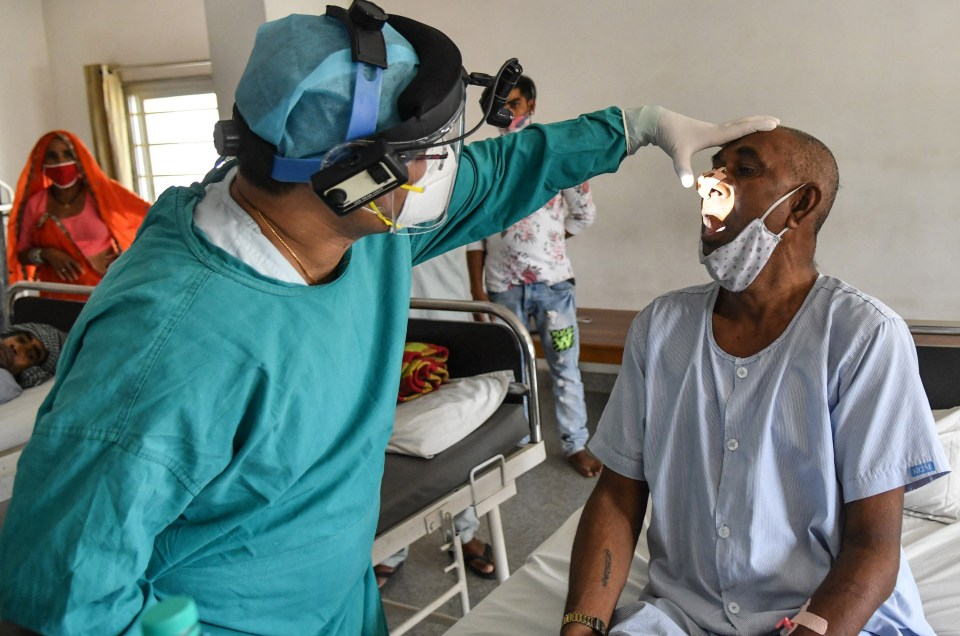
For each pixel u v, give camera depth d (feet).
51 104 20.61
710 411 4.22
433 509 6.17
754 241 4.05
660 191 14.70
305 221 3.25
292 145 3.01
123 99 20.03
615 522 4.56
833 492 3.91
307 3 14.23
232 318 3.13
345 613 4.04
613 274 15.55
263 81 2.98
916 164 12.86
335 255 3.50
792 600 4.03
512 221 4.80
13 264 13.46
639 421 4.57
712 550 4.21
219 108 14.30
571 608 4.28
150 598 3.16
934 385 7.23
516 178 4.67
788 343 4.05
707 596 4.27
